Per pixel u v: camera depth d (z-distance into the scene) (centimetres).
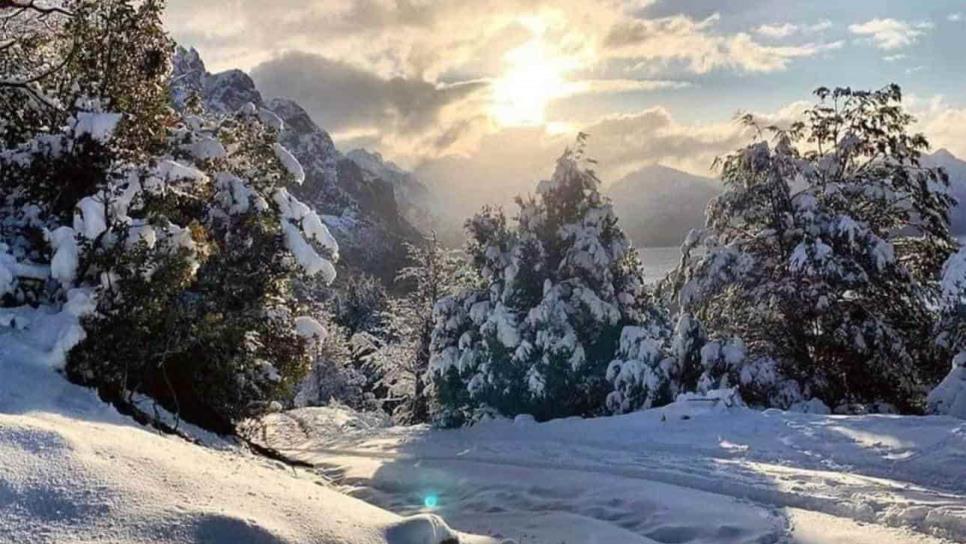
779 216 1809
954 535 651
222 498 459
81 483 438
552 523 745
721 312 1847
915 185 1784
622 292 1761
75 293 763
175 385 980
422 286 2738
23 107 1087
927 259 1839
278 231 1104
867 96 1791
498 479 957
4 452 450
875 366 1708
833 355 1731
